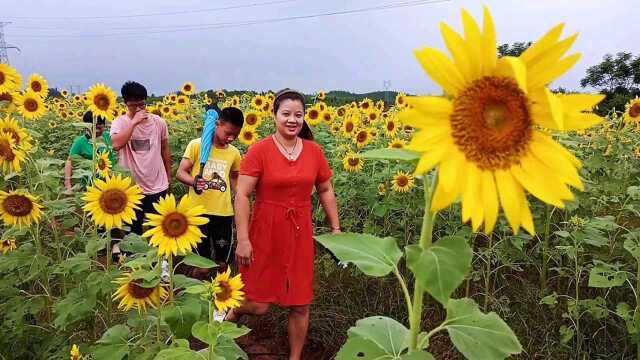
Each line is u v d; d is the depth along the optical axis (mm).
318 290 4996
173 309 2660
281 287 3723
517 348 1662
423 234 1585
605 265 3604
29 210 3240
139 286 2820
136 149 5289
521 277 5148
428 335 1790
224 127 5090
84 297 3092
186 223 2748
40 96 5105
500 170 1418
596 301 3766
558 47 1397
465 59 1406
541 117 1441
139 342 2811
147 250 3178
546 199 1408
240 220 3693
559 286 4758
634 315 3424
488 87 1424
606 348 3900
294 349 3893
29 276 3201
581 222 4047
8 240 3529
